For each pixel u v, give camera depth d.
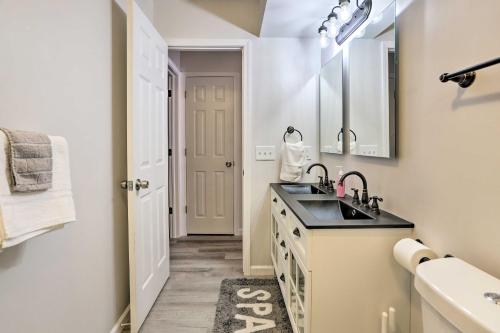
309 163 2.67
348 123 2.05
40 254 1.14
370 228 1.27
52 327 1.21
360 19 1.79
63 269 1.28
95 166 1.55
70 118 1.32
